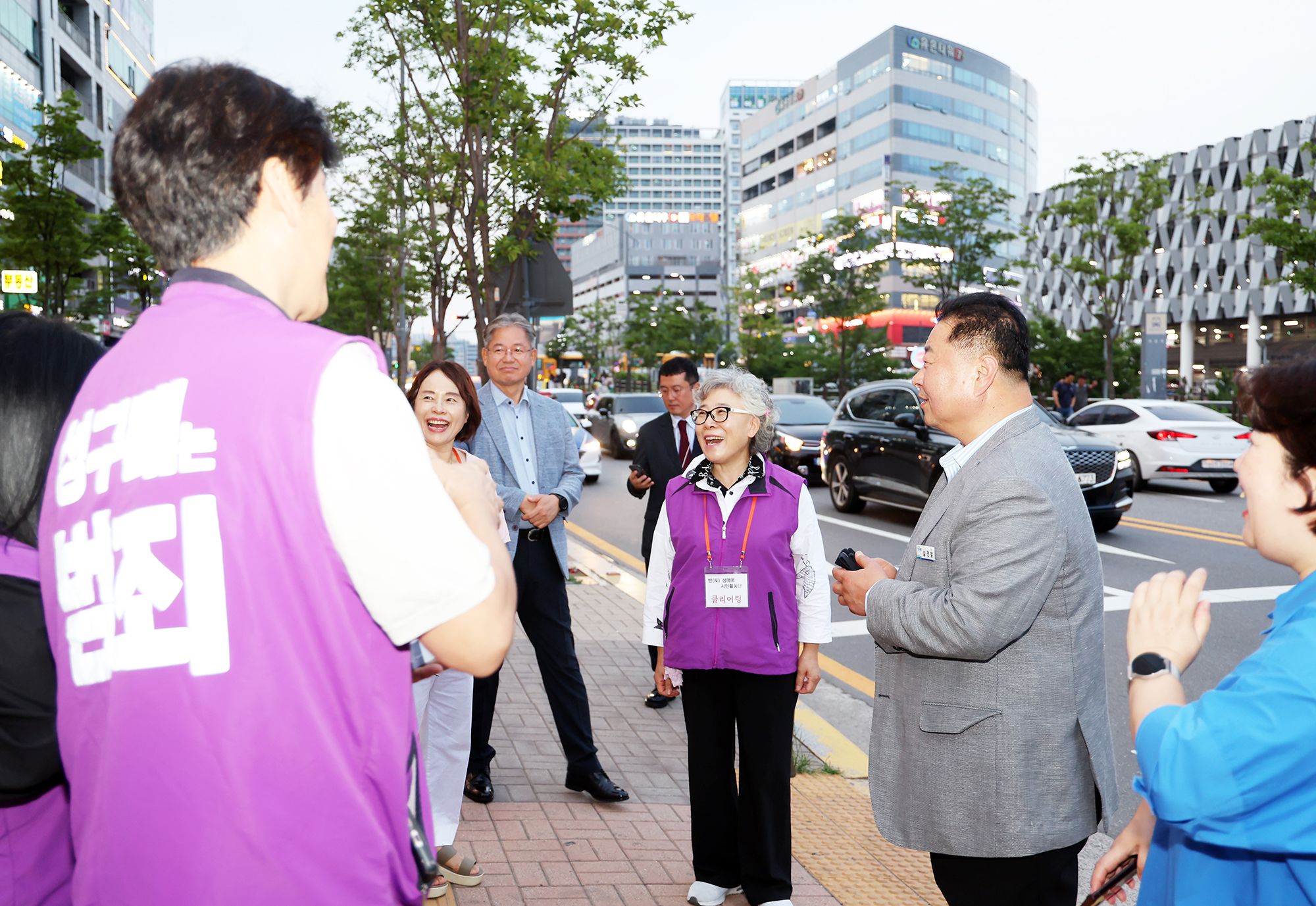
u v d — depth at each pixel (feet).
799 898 10.00
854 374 172.14
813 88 320.70
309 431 3.10
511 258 29.45
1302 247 86.12
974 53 301.84
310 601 3.12
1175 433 46.39
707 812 9.77
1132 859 5.36
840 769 14.01
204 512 3.08
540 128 30.68
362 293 118.52
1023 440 6.63
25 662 4.08
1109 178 115.96
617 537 36.63
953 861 6.59
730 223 472.85
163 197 3.49
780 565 9.56
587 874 10.24
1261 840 3.70
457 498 3.80
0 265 78.18
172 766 3.03
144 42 182.60
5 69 111.45
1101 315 124.36
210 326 3.36
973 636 6.08
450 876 9.86
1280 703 3.62
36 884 4.43
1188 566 29.07
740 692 9.64
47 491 3.56
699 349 228.84
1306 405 3.92
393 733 3.31
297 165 3.64
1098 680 6.55
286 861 3.06
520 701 16.31
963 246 143.02
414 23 30.12
